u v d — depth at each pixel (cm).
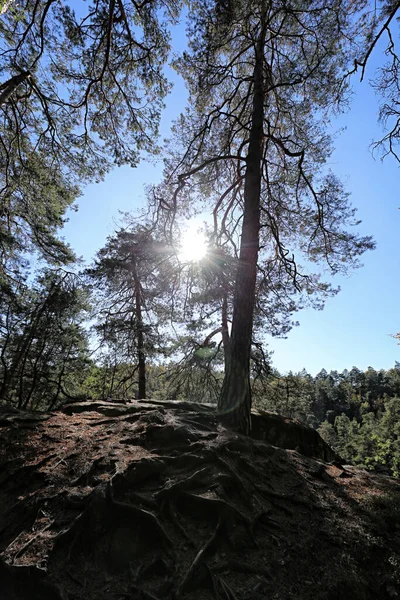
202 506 309
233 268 841
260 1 724
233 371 589
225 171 998
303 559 279
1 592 234
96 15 684
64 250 1240
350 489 421
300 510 348
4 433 491
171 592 233
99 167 969
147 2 696
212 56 805
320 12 709
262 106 777
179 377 1226
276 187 966
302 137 894
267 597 238
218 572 253
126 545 270
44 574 238
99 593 231
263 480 385
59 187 1011
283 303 1041
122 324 1249
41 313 1291
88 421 549
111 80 827
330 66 766
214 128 939
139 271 945
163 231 809
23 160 973
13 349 1408
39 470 378
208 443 412
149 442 430
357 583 261
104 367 1488
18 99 840
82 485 336
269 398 1256
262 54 818
